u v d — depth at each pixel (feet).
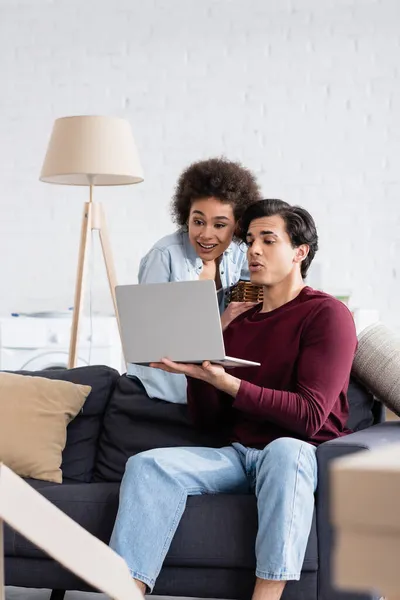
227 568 8.13
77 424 10.20
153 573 7.82
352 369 9.77
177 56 18.80
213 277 10.61
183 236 10.52
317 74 18.45
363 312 17.40
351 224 18.45
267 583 7.55
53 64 19.12
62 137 13.55
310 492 7.72
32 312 17.71
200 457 8.38
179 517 8.01
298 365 8.57
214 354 7.92
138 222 19.10
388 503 1.22
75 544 2.44
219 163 10.11
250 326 9.00
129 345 8.32
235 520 8.06
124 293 8.20
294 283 9.05
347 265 18.48
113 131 13.56
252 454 8.52
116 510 8.52
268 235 8.96
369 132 18.39
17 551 8.59
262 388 8.32
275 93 18.57
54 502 8.64
